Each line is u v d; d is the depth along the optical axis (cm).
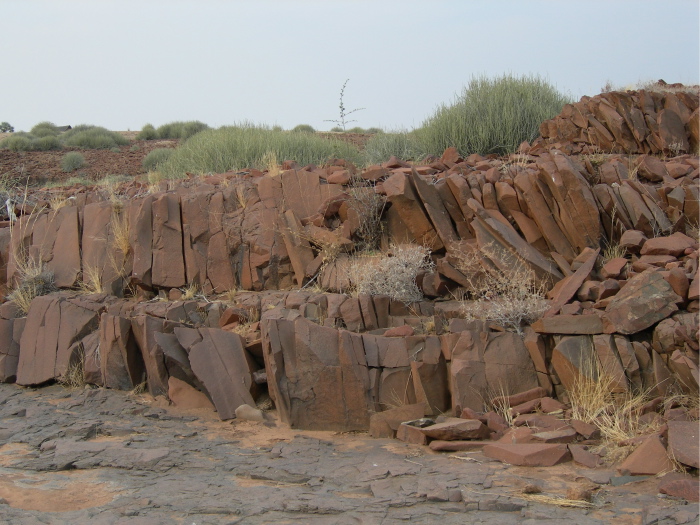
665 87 1323
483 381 661
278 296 838
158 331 784
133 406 747
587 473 509
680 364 592
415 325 756
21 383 842
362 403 668
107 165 2509
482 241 795
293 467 557
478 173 900
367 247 891
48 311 871
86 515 457
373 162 1475
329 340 692
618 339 635
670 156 1059
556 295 728
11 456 604
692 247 724
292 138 1656
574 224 795
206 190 1005
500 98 1409
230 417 709
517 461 533
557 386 664
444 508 455
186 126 3425
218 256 912
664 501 450
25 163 2539
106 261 957
